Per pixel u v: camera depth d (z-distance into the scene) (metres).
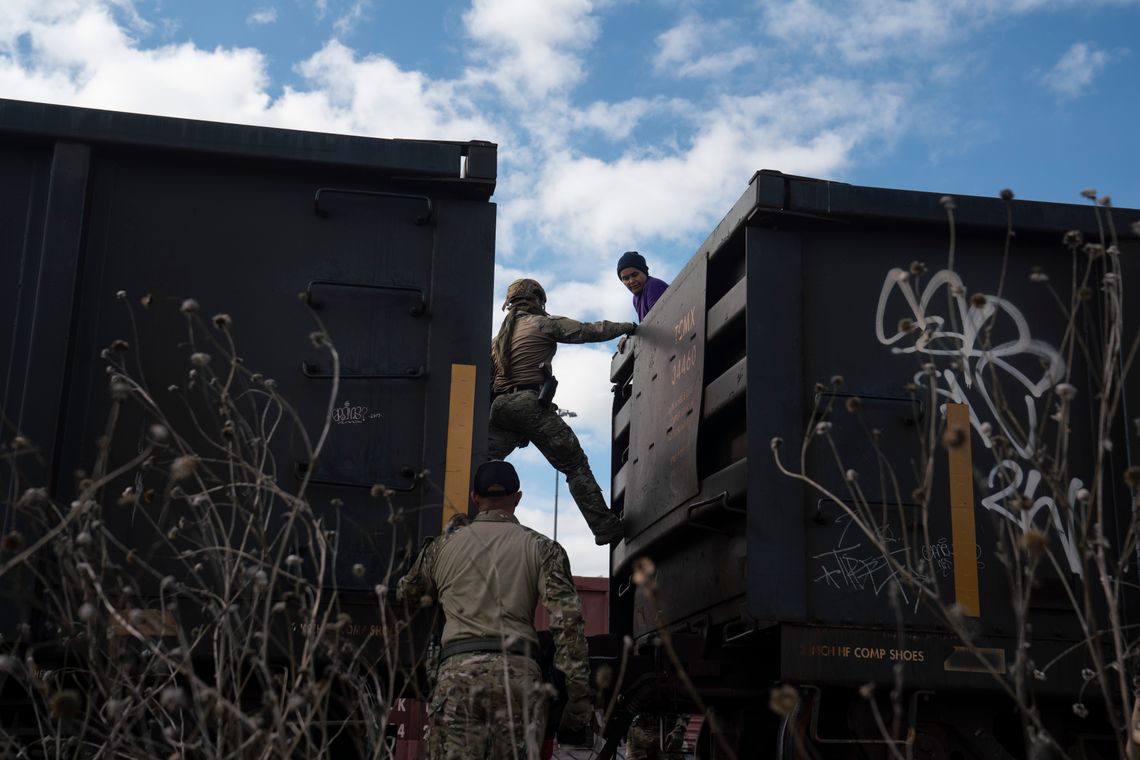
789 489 4.92
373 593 4.41
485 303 4.81
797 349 5.11
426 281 4.82
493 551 4.04
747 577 4.79
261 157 4.77
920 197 5.27
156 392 4.54
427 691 4.54
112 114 4.72
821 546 4.87
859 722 4.82
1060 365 5.18
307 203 4.85
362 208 4.87
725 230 5.65
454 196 4.93
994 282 5.29
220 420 4.55
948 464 4.99
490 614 4.04
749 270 5.17
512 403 6.19
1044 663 4.80
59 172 4.61
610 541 6.21
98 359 4.55
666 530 6.10
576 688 4.07
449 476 4.59
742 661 5.38
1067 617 4.88
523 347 6.29
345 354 4.69
